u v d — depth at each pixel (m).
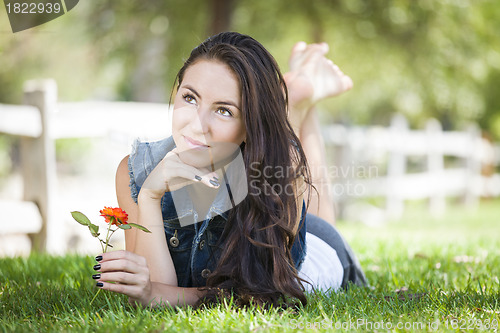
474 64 11.53
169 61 11.23
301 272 2.65
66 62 14.62
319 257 2.77
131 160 2.46
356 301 2.47
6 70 14.88
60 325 2.11
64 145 10.63
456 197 15.12
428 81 11.88
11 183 14.18
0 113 5.47
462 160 14.16
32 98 5.84
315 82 3.39
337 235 2.95
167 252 2.37
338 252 2.91
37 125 5.81
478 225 8.73
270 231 2.27
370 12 10.44
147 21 11.27
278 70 2.29
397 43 10.97
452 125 18.84
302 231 2.54
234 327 2.06
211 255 2.43
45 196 5.80
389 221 9.83
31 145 5.84
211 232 2.40
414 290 2.82
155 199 2.32
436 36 10.87
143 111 6.20
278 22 11.24
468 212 12.29
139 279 2.17
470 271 3.51
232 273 2.30
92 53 13.02
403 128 11.68
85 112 5.94
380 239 5.29
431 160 12.88
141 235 2.34
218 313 2.17
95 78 15.69
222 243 2.39
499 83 15.43
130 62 12.14
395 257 4.13
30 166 5.84
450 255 4.13
